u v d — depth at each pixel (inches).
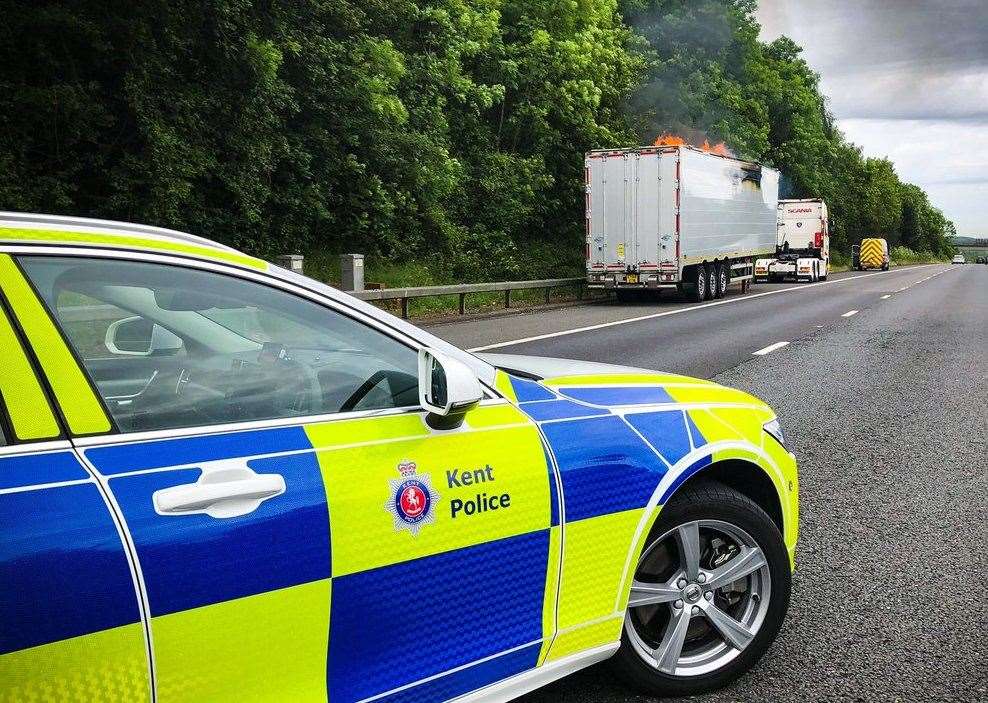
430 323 690.2
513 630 101.1
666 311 836.0
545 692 124.5
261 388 91.7
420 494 92.2
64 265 80.0
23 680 66.4
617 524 110.5
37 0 644.1
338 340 97.4
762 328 657.6
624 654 118.0
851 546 189.2
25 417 73.2
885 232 4431.6
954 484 237.3
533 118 1186.6
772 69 2304.4
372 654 88.7
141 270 84.0
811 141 2305.6
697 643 126.9
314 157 877.8
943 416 327.9
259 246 818.2
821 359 479.8
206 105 732.7
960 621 151.7
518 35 1223.5
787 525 135.8
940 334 622.2
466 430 99.7
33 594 67.1
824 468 253.8
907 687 128.9
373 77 906.7
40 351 75.8
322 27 870.4
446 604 94.4
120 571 71.6
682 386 134.8
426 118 1005.8
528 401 110.2
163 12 674.8
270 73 750.5
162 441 80.5
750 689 127.2
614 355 483.8
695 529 120.5
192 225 754.8
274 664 81.2
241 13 746.2
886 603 159.2
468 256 1061.8
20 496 69.6
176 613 74.4
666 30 1545.3
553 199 1253.1
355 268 729.0
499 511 98.5
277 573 80.8
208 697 77.0
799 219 1624.0
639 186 927.0
